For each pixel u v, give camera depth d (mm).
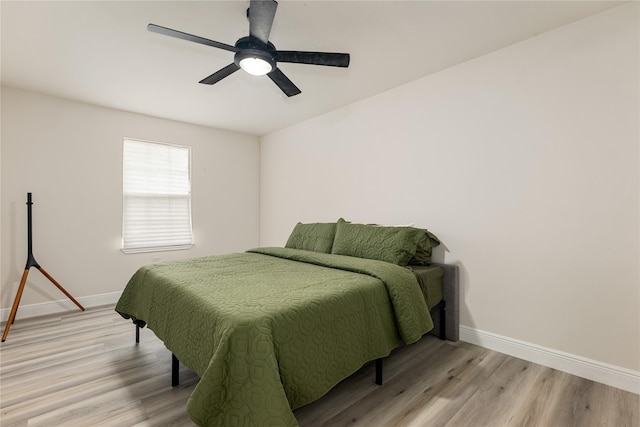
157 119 3924
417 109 2854
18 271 3041
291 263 2553
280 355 1318
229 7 1850
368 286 1855
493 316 2377
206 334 1438
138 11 1884
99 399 1734
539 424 1542
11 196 3012
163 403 1698
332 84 2949
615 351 1869
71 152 3326
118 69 2633
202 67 2598
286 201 4410
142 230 3846
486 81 2404
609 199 1889
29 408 1649
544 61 2125
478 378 1960
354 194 3455
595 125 1933
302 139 4141
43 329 2756
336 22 1995
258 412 1160
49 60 2479
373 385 1874
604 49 1897
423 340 2561
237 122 4160
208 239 4379
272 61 1938
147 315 2094
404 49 2328
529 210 2197
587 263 1967
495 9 1874
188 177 4227
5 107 2973
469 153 2506
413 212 2895
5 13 1885
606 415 1604
